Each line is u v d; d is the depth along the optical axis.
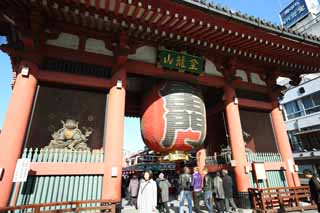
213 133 12.59
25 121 6.65
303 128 27.16
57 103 7.86
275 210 8.83
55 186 6.69
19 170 5.91
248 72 11.89
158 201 9.84
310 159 25.31
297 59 10.73
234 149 9.82
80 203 6.42
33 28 7.18
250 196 9.14
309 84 26.75
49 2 6.67
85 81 7.94
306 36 9.38
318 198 6.42
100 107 8.27
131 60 9.03
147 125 9.31
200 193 9.47
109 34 8.61
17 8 6.90
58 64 7.94
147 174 7.49
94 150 7.48
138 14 7.19
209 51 10.12
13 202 6.03
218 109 11.66
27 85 6.93
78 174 6.94
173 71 9.72
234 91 10.87
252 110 11.63
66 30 8.22
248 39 8.73
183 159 8.83
